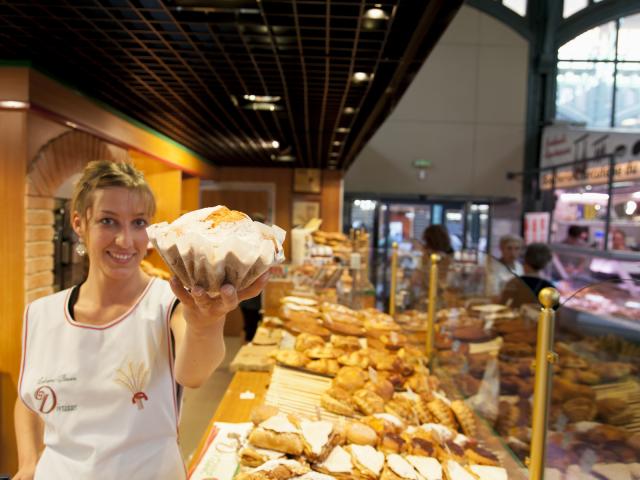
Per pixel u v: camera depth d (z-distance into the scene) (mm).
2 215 2691
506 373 1514
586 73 11023
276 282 3867
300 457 1378
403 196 11125
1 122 2654
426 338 2475
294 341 2469
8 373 2717
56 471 1077
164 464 1117
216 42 2336
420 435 1498
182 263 786
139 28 2184
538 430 1131
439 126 11117
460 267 2039
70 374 1091
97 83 3072
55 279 3029
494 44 11055
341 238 5648
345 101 3447
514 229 11062
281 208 8078
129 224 1112
